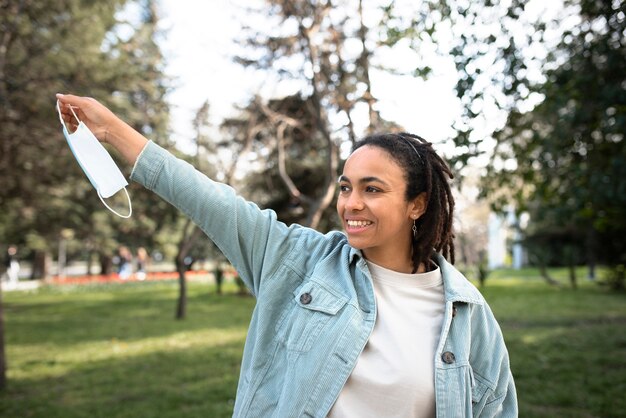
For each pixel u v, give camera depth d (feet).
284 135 29.60
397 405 4.55
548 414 16.71
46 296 63.87
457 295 4.99
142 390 20.10
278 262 5.13
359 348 4.63
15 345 30.22
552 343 27.40
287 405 4.53
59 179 32.04
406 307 4.96
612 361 23.08
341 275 5.07
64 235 88.07
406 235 5.18
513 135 19.53
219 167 36.35
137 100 30.89
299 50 21.66
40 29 24.50
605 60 17.62
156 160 5.10
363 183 4.83
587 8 16.87
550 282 64.49
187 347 28.58
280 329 4.91
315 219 18.75
